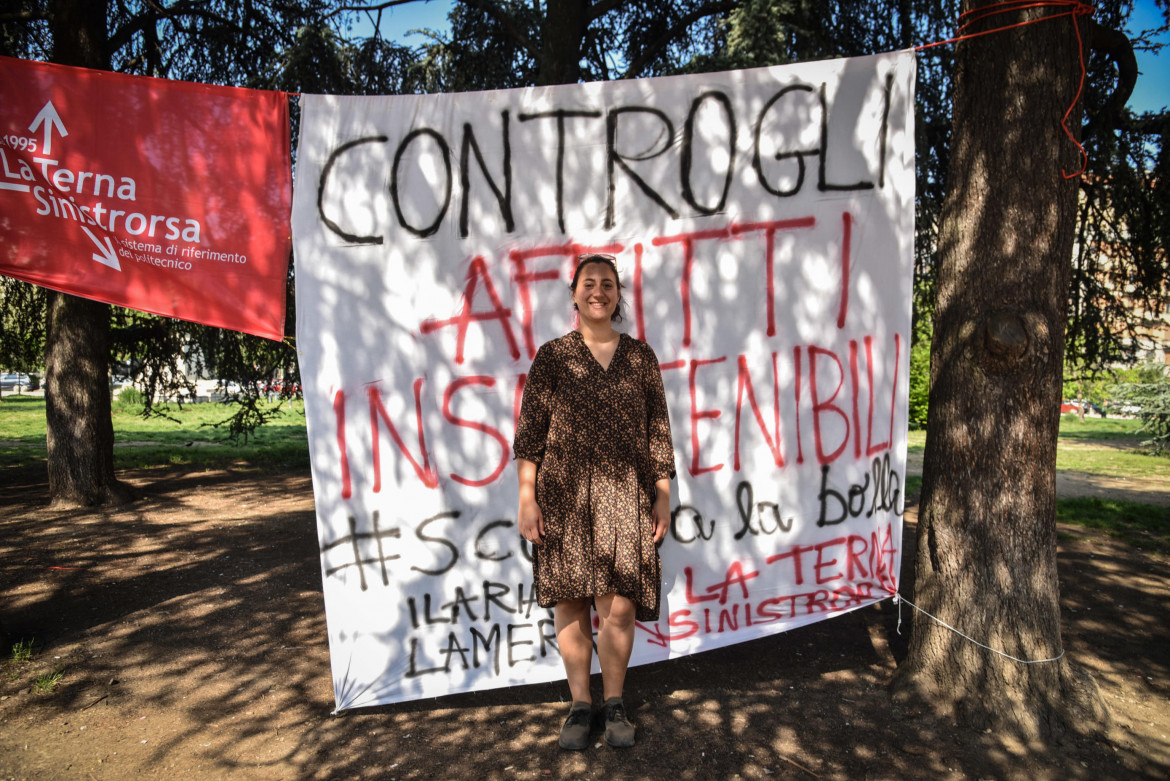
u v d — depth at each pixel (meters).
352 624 2.73
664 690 2.99
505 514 2.83
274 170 2.81
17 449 11.73
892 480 3.02
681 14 7.93
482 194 2.78
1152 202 5.23
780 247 2.94
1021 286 2.63
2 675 3.12
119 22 7.88
